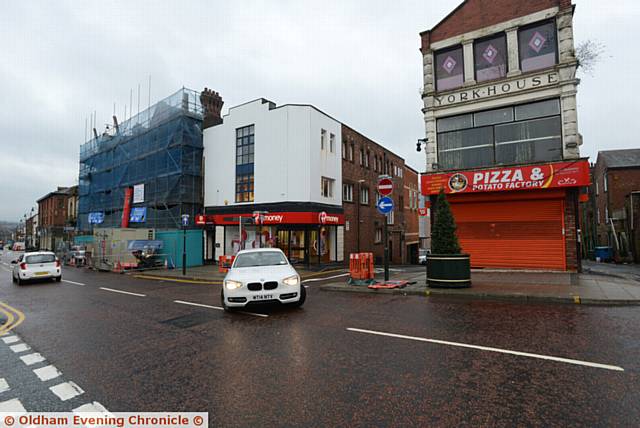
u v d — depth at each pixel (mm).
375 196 28641
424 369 4156
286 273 8016
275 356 4789
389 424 2998
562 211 12273
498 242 13242
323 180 21688
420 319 6590
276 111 20797
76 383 4117
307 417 3160
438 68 14805
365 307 7910
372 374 4062
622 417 3000
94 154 34406
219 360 4723
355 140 25906
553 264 12320
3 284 15297
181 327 6629
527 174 12320
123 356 5035
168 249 21516
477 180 13133
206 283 14461
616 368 4000
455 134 14305
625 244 26234
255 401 3508
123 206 28906
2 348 5637
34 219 73062
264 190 20844
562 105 12156
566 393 3453
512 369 4062
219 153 23344
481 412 3148
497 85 13305
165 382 4059
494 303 7879
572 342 4941
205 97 25000
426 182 14203
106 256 20672
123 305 9227
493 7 13547
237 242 22031
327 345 5180
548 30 12633
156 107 26359
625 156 30484
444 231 9898
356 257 11539
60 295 11438
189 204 23484
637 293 7902
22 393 3891
